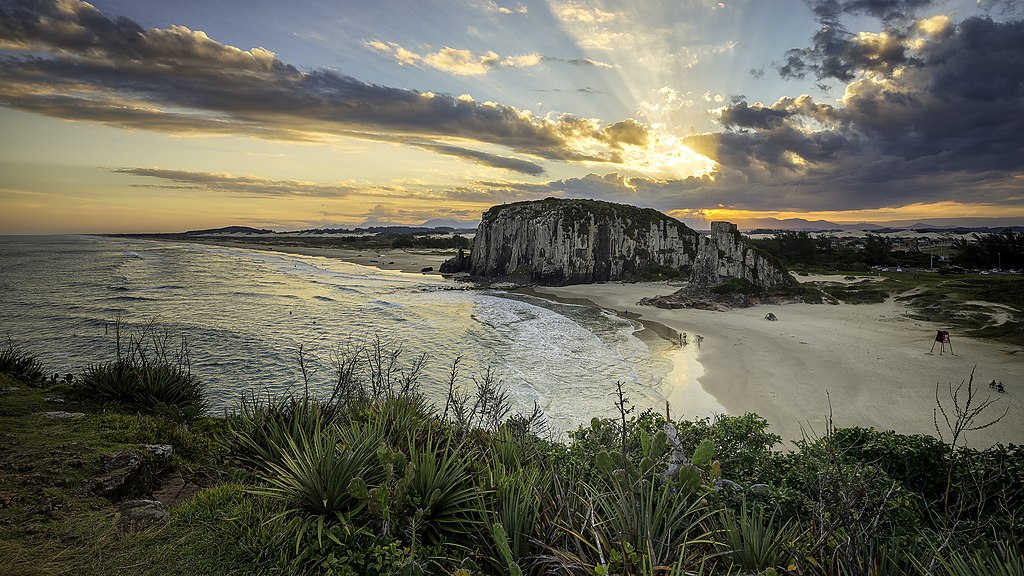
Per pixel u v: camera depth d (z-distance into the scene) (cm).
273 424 627
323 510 456
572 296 6212
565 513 407
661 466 536
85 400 906
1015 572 350
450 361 2620
